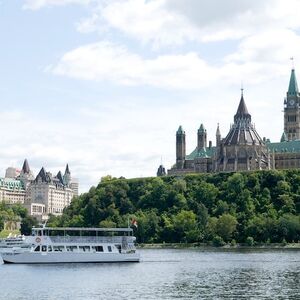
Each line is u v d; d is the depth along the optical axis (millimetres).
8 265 194250
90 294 127750
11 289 136125
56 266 191625
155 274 167500
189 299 118625
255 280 148625
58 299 121125
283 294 122688
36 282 148750
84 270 178750
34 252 199750
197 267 189250
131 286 140500
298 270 173250
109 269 182625
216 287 136500
